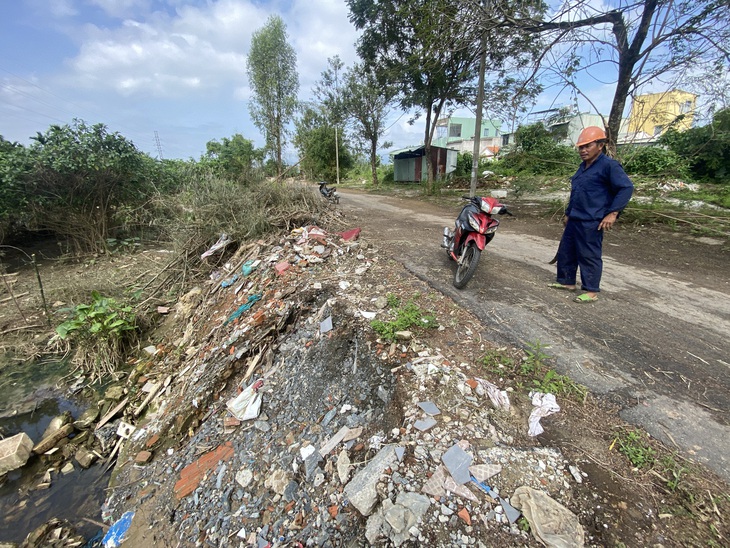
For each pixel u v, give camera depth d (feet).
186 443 10.54
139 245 28.68
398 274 15.42
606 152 26.76
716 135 34.88
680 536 5.33
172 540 8.04
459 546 5.41
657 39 21.95
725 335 10.44
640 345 9.99
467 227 13.69
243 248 21.01
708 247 19.31
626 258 17.98
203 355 13.91
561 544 5.21
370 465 6.98
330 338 11.20
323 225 23.56
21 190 22.79
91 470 10.84
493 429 7.25
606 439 7.02
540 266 16.66
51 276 23.00
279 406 10.16
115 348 15.61
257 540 7.22
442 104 48.88
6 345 16.15
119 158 25.26
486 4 25.98
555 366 9.14
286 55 75.92
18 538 8.92
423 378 8.57
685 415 7.48
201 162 40.52
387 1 42.04
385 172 94.17
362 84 65.67
